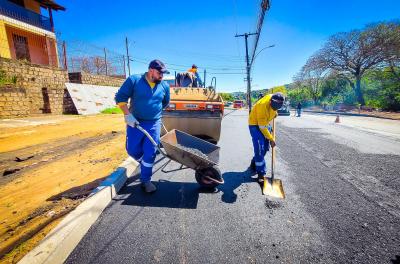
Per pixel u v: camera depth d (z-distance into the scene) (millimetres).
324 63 35094
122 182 3518
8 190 3189
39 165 4285
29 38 18000
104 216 2648
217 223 2561
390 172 4359
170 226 2479
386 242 2297
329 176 4133
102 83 20453
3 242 2062
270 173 4250
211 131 5777
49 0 18109
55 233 2023
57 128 8859
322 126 12070
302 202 3111
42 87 13977
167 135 3592
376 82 34062
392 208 2984
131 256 2016
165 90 3408
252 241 2264
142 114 3115
